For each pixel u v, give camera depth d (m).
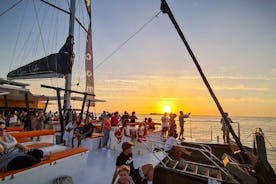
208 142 10.56
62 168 4.45
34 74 9.06
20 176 3.36
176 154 7.04
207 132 37.81
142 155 7.54
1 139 3.62
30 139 6.71
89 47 13.56
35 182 3.67
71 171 4.79
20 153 3.65
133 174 4.14
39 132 6.93
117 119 9.68
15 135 5.84
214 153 9.59
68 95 9.57
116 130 8.41
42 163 3.88
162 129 11.82
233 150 8.74
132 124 10.21
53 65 8.54
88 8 13.16
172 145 7.16
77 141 8.61
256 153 6.02
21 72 9.27
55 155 4.59
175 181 5.39
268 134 46.41
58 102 8.61
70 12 10.22
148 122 12.27
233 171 5.45
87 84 13.24
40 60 8.84
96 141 8.67
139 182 4.12
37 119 10.71
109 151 8.11
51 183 4.06
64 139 8.87
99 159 6.83
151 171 4.14
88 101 12.48
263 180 5.22
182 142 10.20
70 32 9.95
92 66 13.77
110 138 8.75
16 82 7.11
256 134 5.89
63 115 9.44
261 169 5.32
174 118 11.55
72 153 4.89
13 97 13.70
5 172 3.26
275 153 18.12
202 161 8.91
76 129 8.57
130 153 4.25
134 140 7.70
